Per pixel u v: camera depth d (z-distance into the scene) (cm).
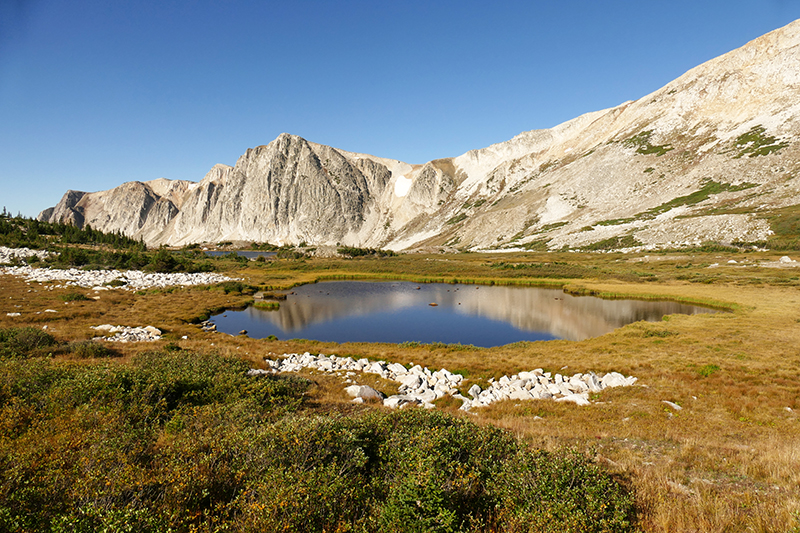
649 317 4512
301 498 615
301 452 787
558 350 2923
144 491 643
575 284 7131
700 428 1299
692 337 3006
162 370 1570
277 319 4738
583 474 720
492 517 659
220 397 1367
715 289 5650
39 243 10806
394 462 808
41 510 561
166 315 4356
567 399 1741
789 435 1213
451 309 5356
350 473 773
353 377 2244
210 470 717
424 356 2827
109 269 8262
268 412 1228
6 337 2288
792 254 7700
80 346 2281
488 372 2392
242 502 618
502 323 4503
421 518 600
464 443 841
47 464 671
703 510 697
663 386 1870
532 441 1123
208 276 8156
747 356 2362
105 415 978
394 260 12650
